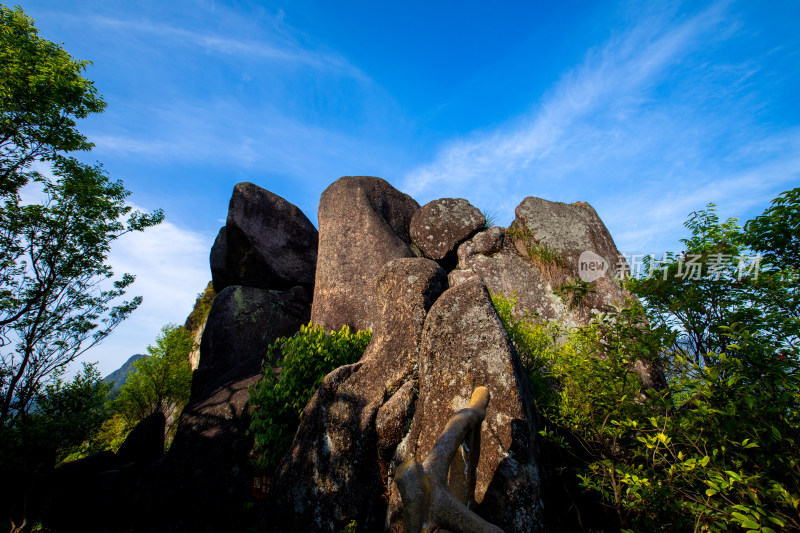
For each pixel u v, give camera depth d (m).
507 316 5.95
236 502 6.37
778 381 2.80
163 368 16.58
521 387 4.02
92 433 8.27
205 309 19.34
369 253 9.08
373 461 4.64
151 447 9.42
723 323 4.05
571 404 3.98
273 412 5.96
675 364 4.00
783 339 3.30
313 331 6.52
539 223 8.76
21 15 8.39
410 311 5.19
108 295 9.26
